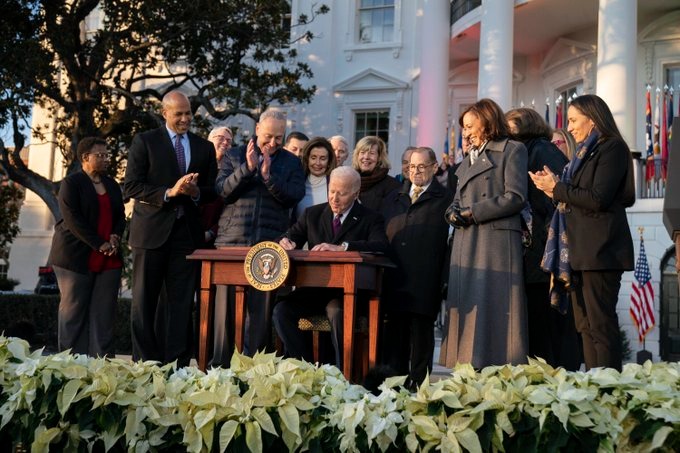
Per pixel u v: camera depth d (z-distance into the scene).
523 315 5.38
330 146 7.28
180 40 18.72
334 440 3.46
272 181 6.19
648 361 3.76
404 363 6.72
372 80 22.28
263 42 18.64
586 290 5.05
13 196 22.55
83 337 7.07
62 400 3.68
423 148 6.43
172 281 6.45
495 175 5.58
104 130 18.91
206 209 7.23
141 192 6.36
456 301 5.58
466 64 21.70
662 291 16.55
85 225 6.95
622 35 16.75
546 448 3.28
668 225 4.45
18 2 17.78
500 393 3.32
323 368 3.80
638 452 3.30
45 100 19.91
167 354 6.39
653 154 16.83
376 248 5.86
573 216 5.11
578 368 6.16
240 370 3.74
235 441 3.45
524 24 19.83
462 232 5.63
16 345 4.05
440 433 3.30
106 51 18.05
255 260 5.32
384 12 22.56
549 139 6.11
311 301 6.08
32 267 25.39
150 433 3.62
